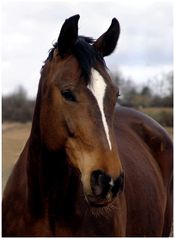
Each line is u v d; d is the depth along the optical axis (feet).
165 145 16.58
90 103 9.56
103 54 10.93
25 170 11.68
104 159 9.23
